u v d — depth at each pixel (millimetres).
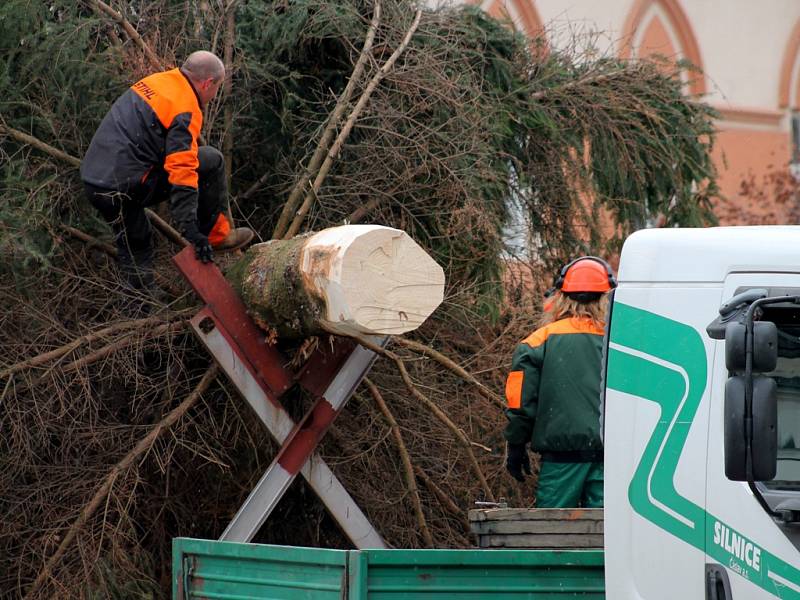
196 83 18406
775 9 53406
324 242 16094
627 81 26141
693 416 11672
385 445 21094
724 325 10938
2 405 19094
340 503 18516
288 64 23266
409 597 12133
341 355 18234
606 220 26406
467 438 21141
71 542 18656
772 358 10031
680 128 27109
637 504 11930
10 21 19734
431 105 21422
